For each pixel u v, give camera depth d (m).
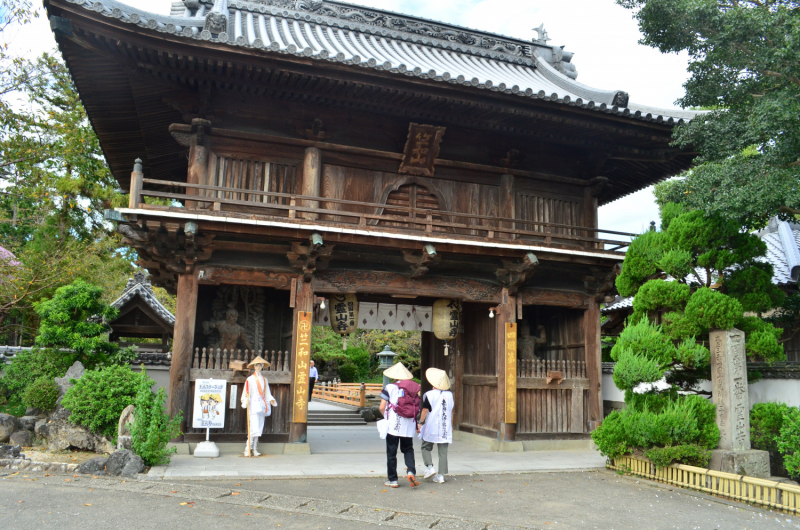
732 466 8.62
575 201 14.34
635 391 9.92
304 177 12.05
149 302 17.36
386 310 14.53
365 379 39.12
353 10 16.11
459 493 8.02
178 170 15.35
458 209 13.27
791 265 14.38
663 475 9.02
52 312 12.55
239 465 9.57
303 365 11.38
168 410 10.70
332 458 10.82
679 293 9.67
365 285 12.05
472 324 14.70
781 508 7.30
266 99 11.66
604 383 14.90
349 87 10.75
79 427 10.20
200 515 6.50
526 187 13.94
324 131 12.09
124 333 17.89
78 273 19.39
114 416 10.03
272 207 10.77
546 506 7.39
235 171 11.68
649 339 9.41
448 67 15.11
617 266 13.19
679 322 9.51
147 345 18.80
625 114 11.90
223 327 11.61
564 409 13.33
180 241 10.80
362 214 11.41
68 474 8.62
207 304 12.41
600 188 14.26
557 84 16.02
